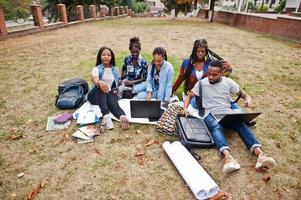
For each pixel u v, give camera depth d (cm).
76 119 358
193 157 268
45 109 393
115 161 277
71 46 893
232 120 299
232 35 1241
